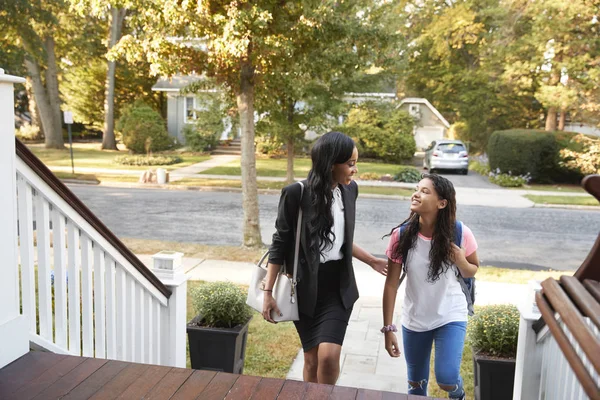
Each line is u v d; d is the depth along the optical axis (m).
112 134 31.06
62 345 2.92
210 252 9.02
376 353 5.05
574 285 1.60
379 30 8.94
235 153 29.30
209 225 11.92
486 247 10.42
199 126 20.25
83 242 2.96
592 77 18.62
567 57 19.92
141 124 28.09
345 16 8.91
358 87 15.68
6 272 2.57
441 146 23.83
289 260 3.04
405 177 20.92
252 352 4.99
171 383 2.54
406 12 33.88
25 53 21.92
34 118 34.53
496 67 26.45
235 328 4.16
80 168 21.88
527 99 33.03
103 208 13.77
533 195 18.06
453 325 3.10
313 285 2.92
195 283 7.16
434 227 3.04
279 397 2.45
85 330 3.02
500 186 20.55
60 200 2.77
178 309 3.78
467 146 33.62
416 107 31.50
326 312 2.99
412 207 3.03
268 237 10.76
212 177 20.36
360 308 6.35
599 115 19.33
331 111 15.55
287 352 5.00
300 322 3.09
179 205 14.61
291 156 17.09
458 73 33.97
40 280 2.79
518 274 8.08
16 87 35.12
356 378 4.50
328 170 2.85
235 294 4.26
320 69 9.83
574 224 13.33
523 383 2.78
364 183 19.88
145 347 3.53
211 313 4.20
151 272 3.46
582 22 19.66
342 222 2.99
